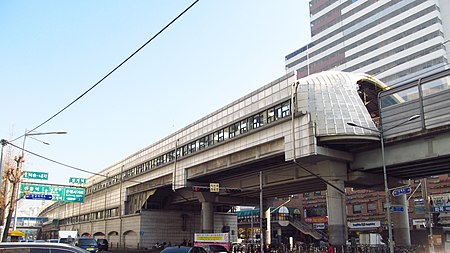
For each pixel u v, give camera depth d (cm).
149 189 5972
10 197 4262
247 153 3847
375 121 4200
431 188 5256
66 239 4462
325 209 6731
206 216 5078
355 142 3162
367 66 8831
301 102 3297
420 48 7894
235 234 6575
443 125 2725
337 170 3334
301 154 3184
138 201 6412
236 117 4066
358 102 3291
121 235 6688
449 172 3491
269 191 4788
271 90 3631
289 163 3819
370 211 6044
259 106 3753
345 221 3272
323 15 10156
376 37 8775
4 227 4034
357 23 9244
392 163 3092
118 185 7169
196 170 4725
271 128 3541
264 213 5612
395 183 3691
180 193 5775
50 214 12288
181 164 5019
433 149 2833
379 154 3200
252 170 4294
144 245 5978
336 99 3259
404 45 8194
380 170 3359
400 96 3566
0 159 2712
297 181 3866
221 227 6412
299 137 3231
